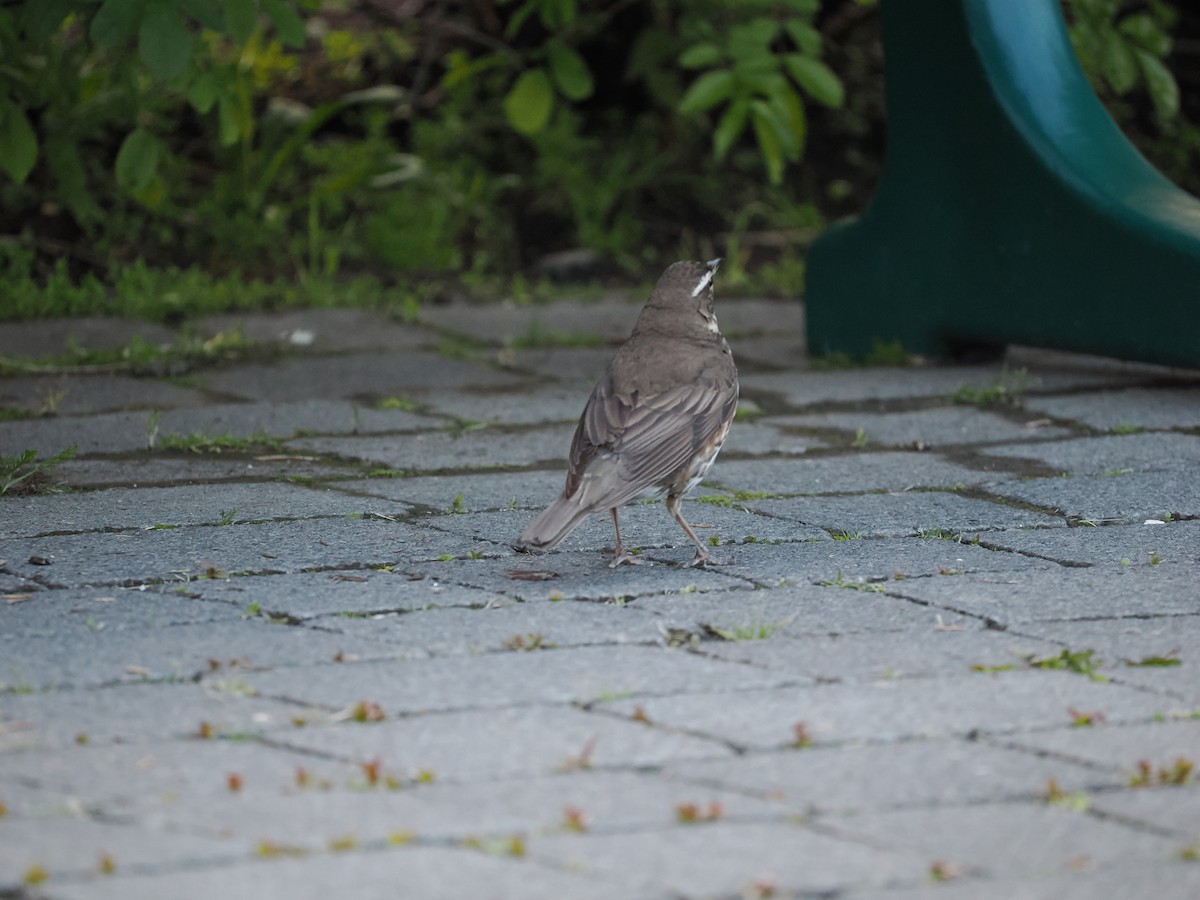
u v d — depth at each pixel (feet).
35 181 63.16
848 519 34.19
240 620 26.71
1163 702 23.11
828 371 51.55
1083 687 23.67
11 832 18.44
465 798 19.53
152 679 23.66
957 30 48.98
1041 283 47.98
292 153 64.39
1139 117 77.51
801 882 17.57
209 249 63.67
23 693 22.98
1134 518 34.27
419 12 73.61
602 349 54.80
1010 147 48.19
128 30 39.17
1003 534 33.01
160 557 30.68
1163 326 45.01
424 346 54.54
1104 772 20.59
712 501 36.06
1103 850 18.44
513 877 17.53
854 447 41.22
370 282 61.67
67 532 32.73
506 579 29.66
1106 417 43.91
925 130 50.29
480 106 71.61
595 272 65.98
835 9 75.10
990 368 51.21
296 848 18.15
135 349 50.65
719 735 21.65
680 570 30.50
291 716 22.18
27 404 45.70
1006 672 24.34
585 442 30.12
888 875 17.75
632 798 19.61
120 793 19.54
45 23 41.55
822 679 23.99
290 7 42.55
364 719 22.06
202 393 47.55
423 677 23.86
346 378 49.73
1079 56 55.36
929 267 51.08
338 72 71.56
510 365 52.01
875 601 28.19
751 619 27.02
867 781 20.21
